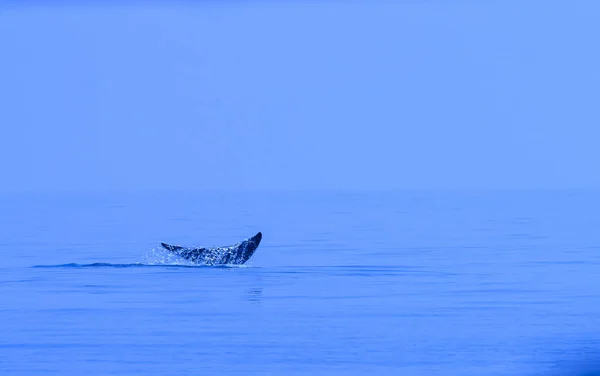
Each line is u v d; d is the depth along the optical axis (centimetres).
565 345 10225
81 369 9450
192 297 13350
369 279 15150
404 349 10138
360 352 10031
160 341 10588
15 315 12056
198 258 16950
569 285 14400
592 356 9744
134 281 14862
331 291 13888
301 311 12269
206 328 11244
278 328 11212
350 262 17500
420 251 19600
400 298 13238
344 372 9294
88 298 13275
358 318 11769
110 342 10538
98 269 16400
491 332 10900
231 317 11888
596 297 13238
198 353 10044
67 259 18212
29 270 16275
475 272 15975
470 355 9850
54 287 14262
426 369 9356
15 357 9900
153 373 9306
